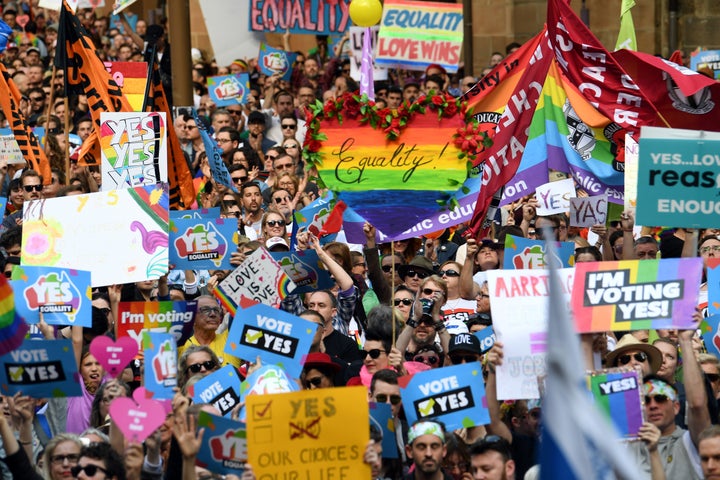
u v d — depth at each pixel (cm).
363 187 1341
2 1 3866
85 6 3475
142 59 3102
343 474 956
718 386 1210
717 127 1619
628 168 1598
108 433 1091
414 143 1337
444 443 1049
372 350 1291
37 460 1173
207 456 1002
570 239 1794
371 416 1070
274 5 3216
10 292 1010
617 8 3441
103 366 1071
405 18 2616
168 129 1714
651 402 1097
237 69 3008
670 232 1795
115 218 1331
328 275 1531
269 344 1159
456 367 1096
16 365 1046
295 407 955
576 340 598
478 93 1697
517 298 1105
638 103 1623
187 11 2238
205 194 1997
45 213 1336
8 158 2044
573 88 1706
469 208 1609
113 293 1395
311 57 3412
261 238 1728
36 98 2658
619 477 622
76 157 2102
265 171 2198
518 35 3725
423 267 1577
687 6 3391
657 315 1097
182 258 1455
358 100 1333
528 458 1148
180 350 1304
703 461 998
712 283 1273
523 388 1099
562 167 1733
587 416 591
